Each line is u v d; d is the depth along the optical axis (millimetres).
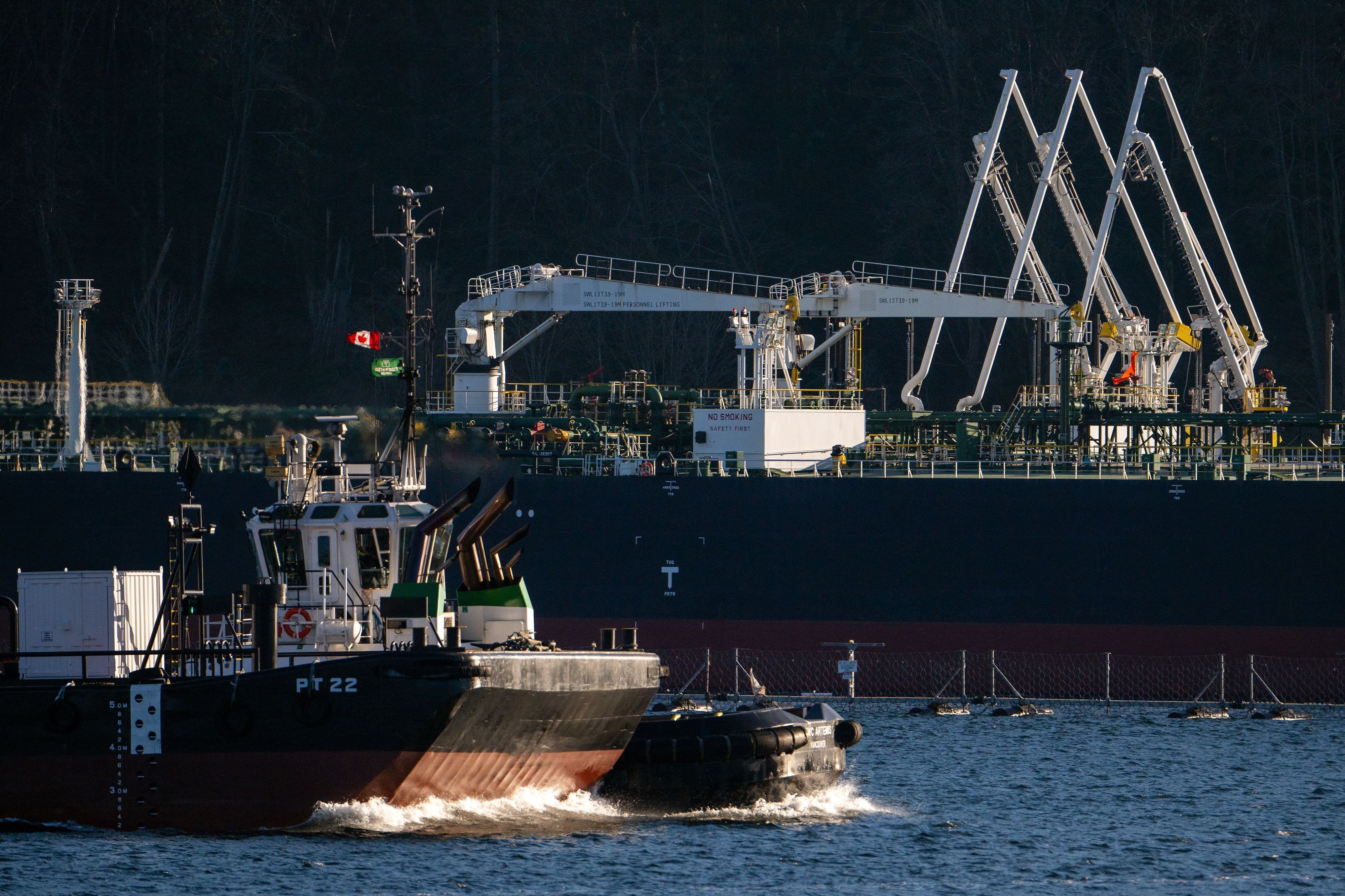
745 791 105750
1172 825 105438
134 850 86812
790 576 163875
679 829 100312
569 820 100812
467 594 98875
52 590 98188
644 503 164375
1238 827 104938
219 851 87000
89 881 81688
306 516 99188
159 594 104062
